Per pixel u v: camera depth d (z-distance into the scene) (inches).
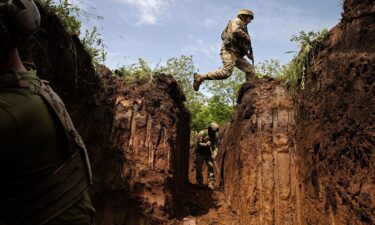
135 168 286.7
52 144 58.7
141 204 278.1
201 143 450.6
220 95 622.2
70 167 60.0
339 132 186.4
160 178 289.3
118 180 279.0
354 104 173.6
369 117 160.1
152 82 337.7
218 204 358.3
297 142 275.9
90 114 264.5
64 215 58.0
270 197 284.4
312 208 226.2
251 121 321.4
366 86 165.8
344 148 180.4
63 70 200.7
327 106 204.8
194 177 502.9
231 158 370.0
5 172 55.0
